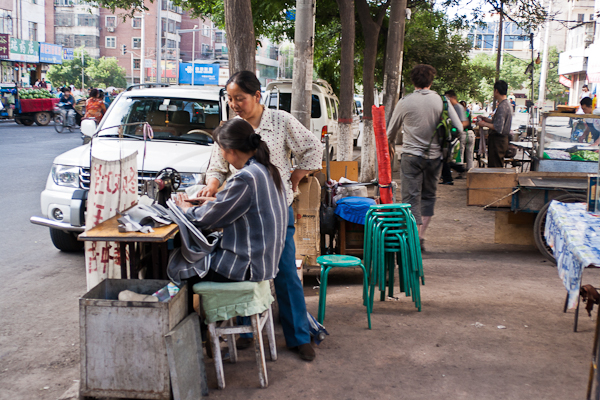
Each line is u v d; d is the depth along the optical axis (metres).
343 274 6.37
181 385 3.05
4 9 43.03
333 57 21.27
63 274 6.10
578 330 4.30
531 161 8.50
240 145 3.31
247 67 5.82
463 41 23.45
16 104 26.31
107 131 7.18
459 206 10.73
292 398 3.27
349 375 3.54
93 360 3.06
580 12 44.53
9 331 4.55
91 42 82.81
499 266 6.52
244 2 5.71
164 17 83.06
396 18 12.42
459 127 6.59
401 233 4.70
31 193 10.34
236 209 3.23
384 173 6.04
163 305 2.97
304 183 5.51
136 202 3.90
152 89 7.76
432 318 4.56
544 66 32.62
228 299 3.30
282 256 3.77
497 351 3.88
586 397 3.21
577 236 3.36
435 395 3.28
